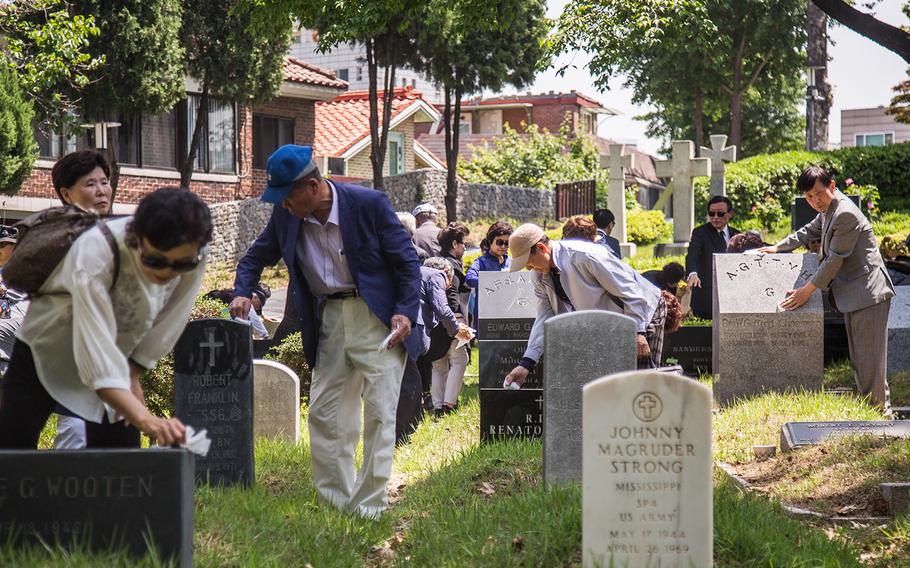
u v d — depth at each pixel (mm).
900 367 11695
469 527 5629
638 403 4395
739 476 7590
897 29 11094
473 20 16078
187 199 3926
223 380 7117
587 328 6711
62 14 16484
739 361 10195
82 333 3990
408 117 40188
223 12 24234
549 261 7930
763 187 29359
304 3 15812
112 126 21719
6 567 3971
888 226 23734
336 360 6383
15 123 18922
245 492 6520
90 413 4355
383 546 5758
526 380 11180
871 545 5891
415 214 13789
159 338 4453
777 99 49781
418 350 6461
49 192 25453
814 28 34562
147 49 22172
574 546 5184
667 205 58344
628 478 4395
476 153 46312
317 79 31344
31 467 4156
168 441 4152
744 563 4992
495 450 7961
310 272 6348
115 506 4176
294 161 6020
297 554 5297
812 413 8977
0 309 8383
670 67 42812
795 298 10031
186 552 4230
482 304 11438
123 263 4102
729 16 40594
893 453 7125
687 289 13586
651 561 4402
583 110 58219
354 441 6570
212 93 25406
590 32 14820
